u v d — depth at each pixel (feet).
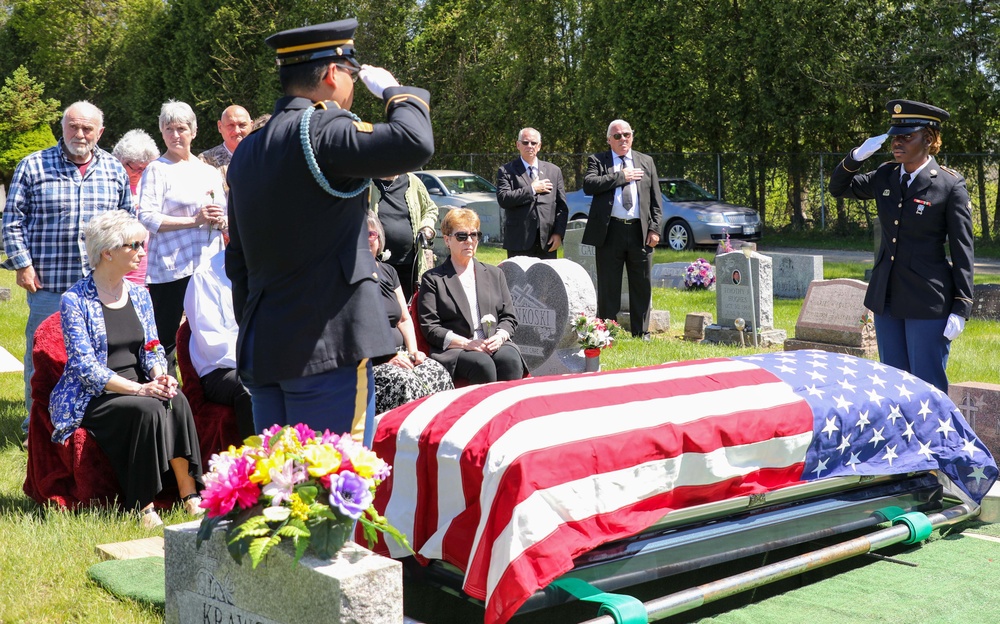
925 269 19.36
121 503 16.88
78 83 151.43
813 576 13.94
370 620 8.57
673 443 12.53
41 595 13.23
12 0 162.71
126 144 27.09
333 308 9.64
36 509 16.97
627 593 13.20
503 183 34.40
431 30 99.66
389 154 9.03
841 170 20.51
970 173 71.77
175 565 9.95
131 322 17.52
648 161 34.86
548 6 87.15
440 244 61.93
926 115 19.19
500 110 92.02
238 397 17.67
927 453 15.34
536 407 12.30
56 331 17.29
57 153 21.59
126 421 16.28
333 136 9.20
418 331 21.72
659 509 12.48
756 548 13.21
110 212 17.46
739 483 13.28
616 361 30.71
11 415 23.85
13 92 65.05
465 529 11.63
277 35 9.77
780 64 72.28
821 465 14.23
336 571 8.54
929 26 67.67
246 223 9.66
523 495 11.06
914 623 12.16
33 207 21.36
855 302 32.53
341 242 9.70
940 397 15.70
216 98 114.42
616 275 35.09
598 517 11.66
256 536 8.95
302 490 8.99
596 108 83.35
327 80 9.76
